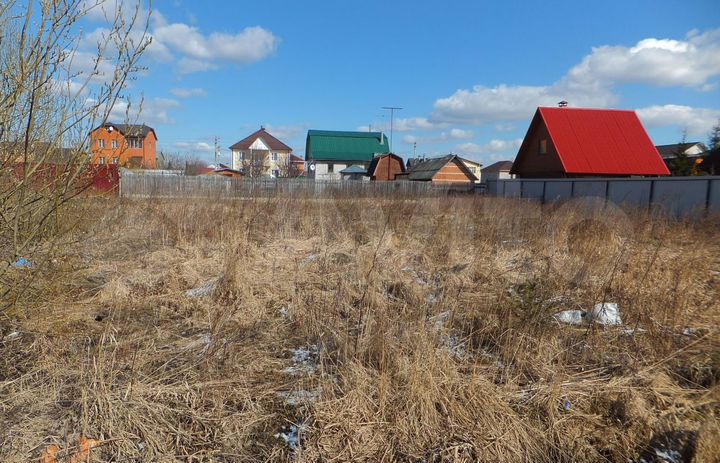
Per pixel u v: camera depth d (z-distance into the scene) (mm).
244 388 3078
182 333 4062
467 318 4285
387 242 7938
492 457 2516
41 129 3273
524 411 2881
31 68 2850
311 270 6289
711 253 6656
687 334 4031
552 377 3205
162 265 6379
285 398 3006
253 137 68438
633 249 6555
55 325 3900
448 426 2709
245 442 2578
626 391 3006
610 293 4891
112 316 4215
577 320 4312
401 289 5250
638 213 9930
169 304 4801
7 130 3016
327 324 4082
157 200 11383
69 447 2398
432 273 6133
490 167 81750
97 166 3588
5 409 2674
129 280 5438
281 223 9859
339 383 3121
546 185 21641
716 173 27938
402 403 2820
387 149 62312
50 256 3822
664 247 7055
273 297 5027
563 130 26219
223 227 8430
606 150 25766
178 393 2930
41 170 3416
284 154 68938
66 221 4250
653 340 3797
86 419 2551
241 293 4957
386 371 3094
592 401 2986
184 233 8258
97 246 6738
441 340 3641
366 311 4266
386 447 2566
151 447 2434
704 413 2863
